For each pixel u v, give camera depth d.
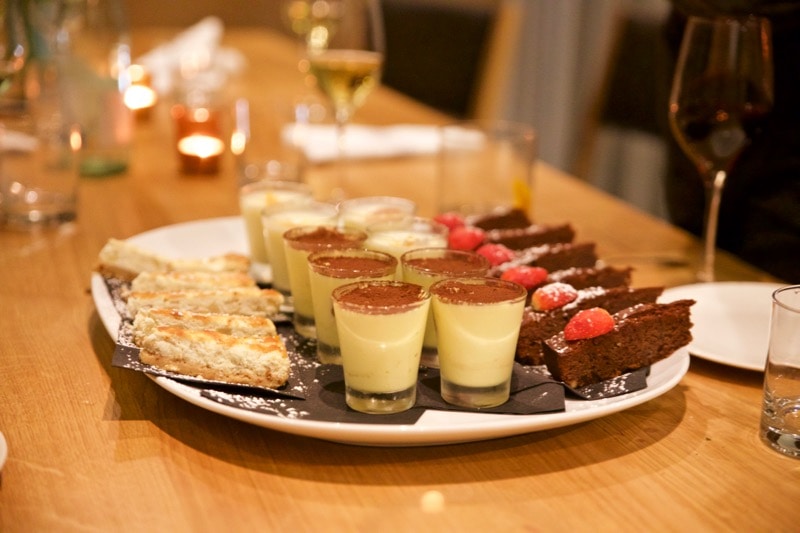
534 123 4.81
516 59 4.72
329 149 2.35
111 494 0.92
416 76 3.79
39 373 1.19
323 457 0.99
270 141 2.41
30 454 0.99
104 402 1.11
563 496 0.93
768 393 1.05
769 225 1.90
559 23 4.56
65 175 1.81
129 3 5.46
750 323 1.38
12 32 1.70
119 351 1.10
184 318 1.14
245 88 3.10
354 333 1.00
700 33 1.41
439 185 1.98
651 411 1.13
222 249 1.66
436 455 1.00
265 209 1.42
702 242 1.84
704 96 1.43
